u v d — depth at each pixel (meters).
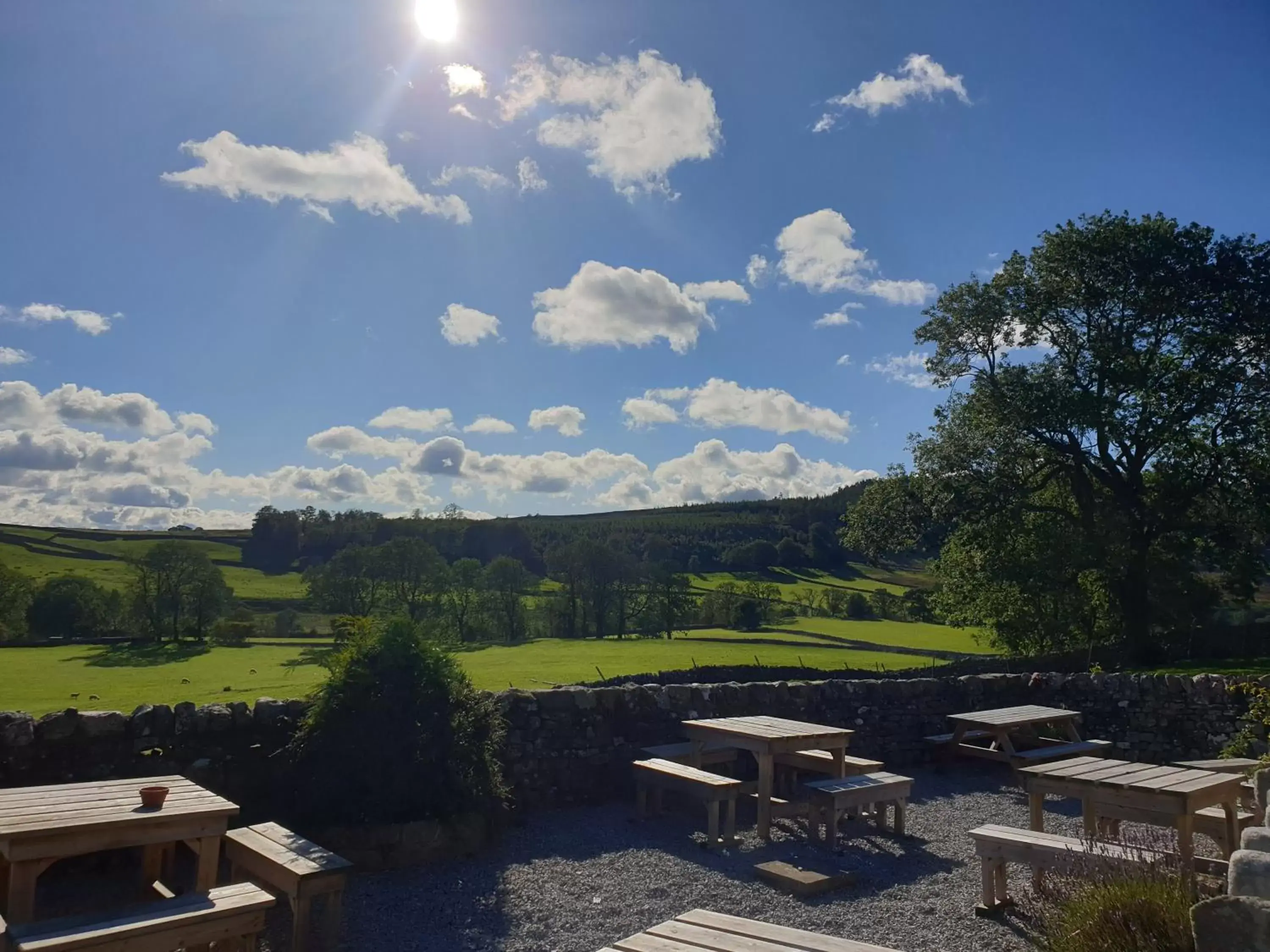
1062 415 25.83
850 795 8.20
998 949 5.56
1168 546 27.45
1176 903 4.56
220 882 6.70
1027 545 27.61
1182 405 25.83
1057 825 9.14
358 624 8.09
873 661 33.34
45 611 49.94
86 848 4.73
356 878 6.87
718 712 11.01
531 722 9.51
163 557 50.12
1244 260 25.31
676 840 8.28
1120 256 25.69
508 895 6.58
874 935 5.85
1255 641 24.55
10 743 6.98
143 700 19.30
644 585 56.34
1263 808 6.54
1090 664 24.30
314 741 7.43
